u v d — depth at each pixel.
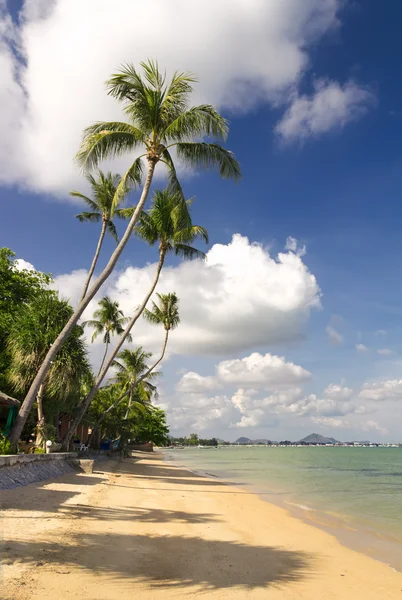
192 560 7.30
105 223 27.88
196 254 29.97
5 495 11.59
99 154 18.42
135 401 53.41
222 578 6.53
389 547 10.66
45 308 22.44
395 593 6.95
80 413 27.06
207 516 12.56
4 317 24.00
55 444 22.20
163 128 18.69
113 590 5.36
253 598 5.84
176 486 21.48
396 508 17.59
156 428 89.75
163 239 28.36
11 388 22.41
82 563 6.21
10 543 6.77
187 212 21.73
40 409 21.52
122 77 17.95
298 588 6.65
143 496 15.58
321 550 9.66
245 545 9.19
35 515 9.26
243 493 20.73
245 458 77.94
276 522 12.85
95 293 18.17
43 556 6.29
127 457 48.47
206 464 53.91
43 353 21.27
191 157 18.98
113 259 18.28
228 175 19.30
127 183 20.23
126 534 8.60
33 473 15.72
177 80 18.47
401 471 42.12
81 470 21.94
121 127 18.58
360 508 17.61
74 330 22.88
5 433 20.39
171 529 9.85
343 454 111.00
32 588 4.99
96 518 9.93
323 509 17.02
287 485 26.69
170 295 36.53
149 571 6.34
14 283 27.44
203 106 17.66
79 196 28.27
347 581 7.39
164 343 36.12
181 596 5.50
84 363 22.48
